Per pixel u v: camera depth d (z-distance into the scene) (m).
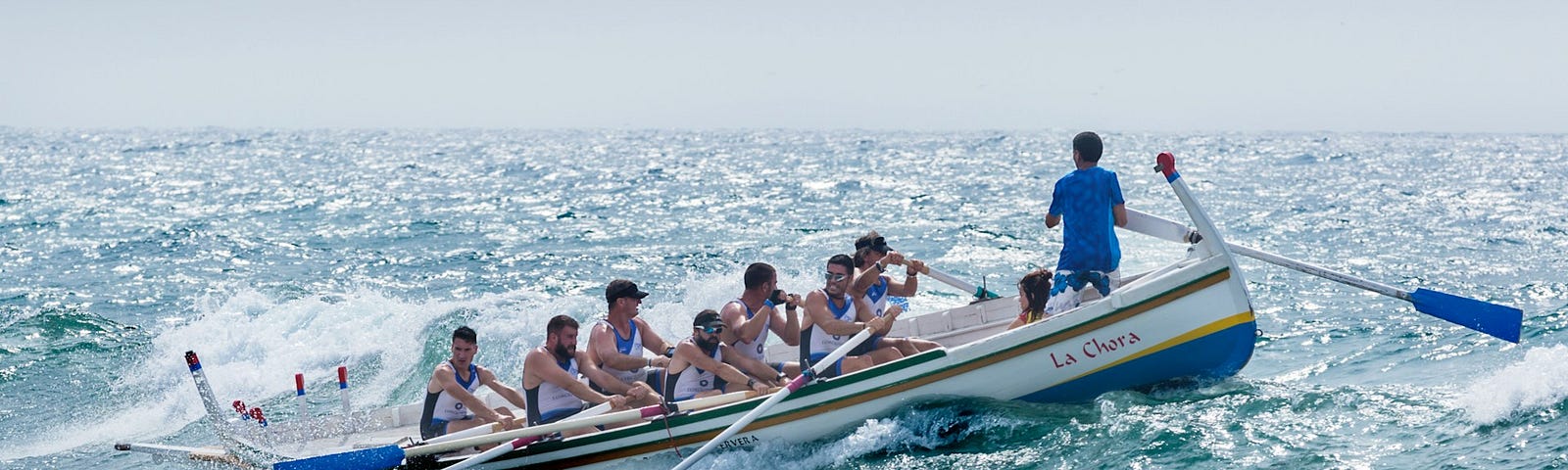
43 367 13.30
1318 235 22.97
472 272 20.44
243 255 23.55
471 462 7.95
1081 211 8.63
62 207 38.25
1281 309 13.40
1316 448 7.48
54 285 19.86
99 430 11.02
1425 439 7.50
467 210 34.34
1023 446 7.95
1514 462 6.88
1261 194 35.53
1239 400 8.52
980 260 20.00
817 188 41.88
